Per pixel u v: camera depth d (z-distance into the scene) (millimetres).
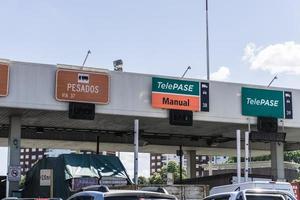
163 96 26891
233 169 80812
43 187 25250
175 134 34688
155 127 31734
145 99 26594
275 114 29391
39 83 24516
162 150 43094
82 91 25203
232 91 28672
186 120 27234
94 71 25594
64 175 24156
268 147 40469
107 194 9023
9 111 25250
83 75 25328
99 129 32531
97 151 35156
